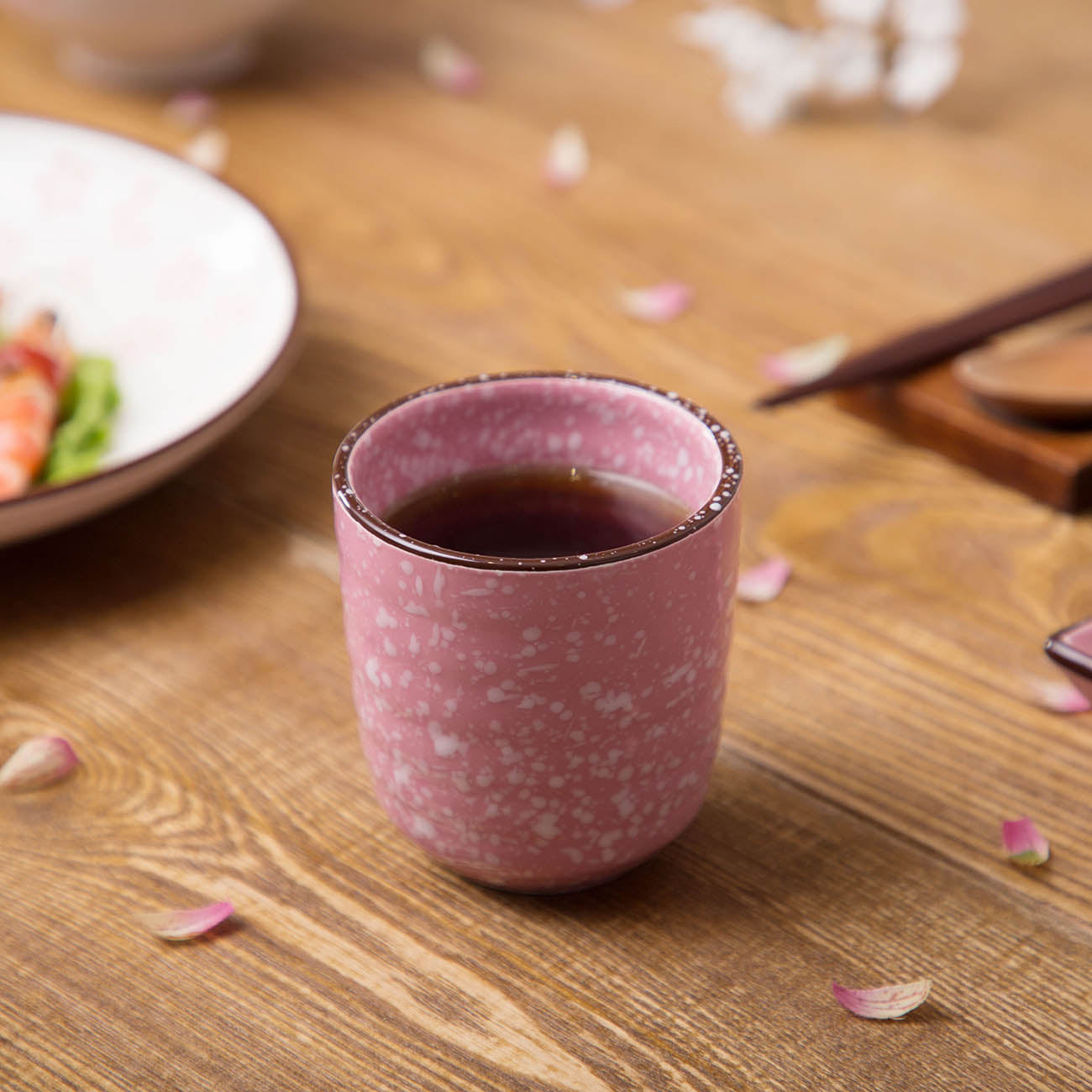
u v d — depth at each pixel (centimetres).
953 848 70
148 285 89
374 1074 66
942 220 98
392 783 68
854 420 86
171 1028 67
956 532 81
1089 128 108
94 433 82
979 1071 66
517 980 68
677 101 116
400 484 69
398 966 68
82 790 73
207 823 72
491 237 98
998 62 119
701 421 67
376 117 115
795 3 119
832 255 96
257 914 69
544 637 64
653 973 68
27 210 92
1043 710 74
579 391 69
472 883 70
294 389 88
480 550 68
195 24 112
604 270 95
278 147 111
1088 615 77
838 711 74
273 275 85
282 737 74
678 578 65
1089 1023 66
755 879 70
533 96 118
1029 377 82
